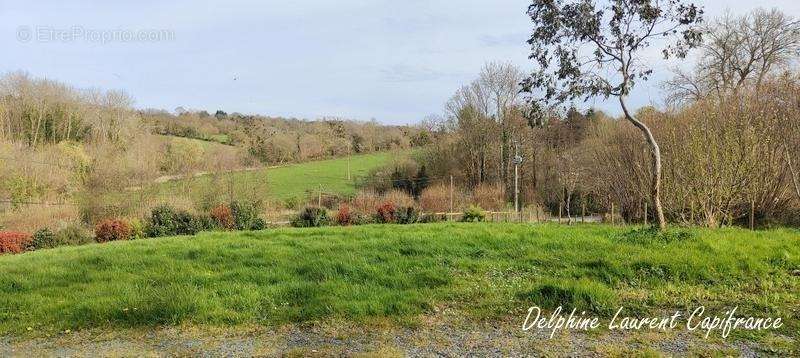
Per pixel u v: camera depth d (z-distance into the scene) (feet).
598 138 111.75
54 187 98.78
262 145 176.55
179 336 18.51
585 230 37.76
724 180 47.39
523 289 22.95
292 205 109.19
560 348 16.43
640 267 25.89
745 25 101.45
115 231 62.34
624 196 70.23
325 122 210.59
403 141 204.03
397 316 19.86
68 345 18.04
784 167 52.16
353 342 17.42
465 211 87.97
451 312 20.44
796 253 28.04
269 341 17.74
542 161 141.69
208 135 171.32
